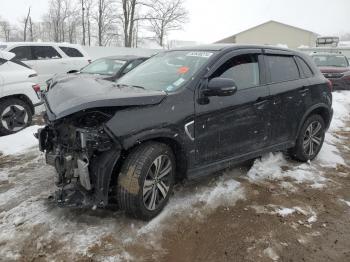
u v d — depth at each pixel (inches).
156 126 138.3
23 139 256.4
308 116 215.6
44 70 459.5
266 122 184.7
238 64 175.5
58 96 144.8
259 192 173.3
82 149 130.0
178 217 147.5
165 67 175.6
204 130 156.6
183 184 172.1
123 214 147.4
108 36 1765.5
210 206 157.4
